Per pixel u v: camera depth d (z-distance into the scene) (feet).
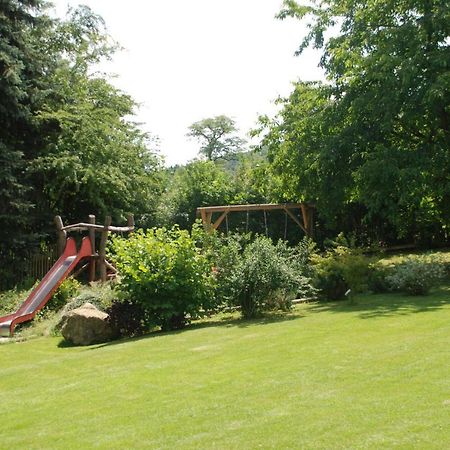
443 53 51.67
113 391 22.80
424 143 57.16
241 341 31.07
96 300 46.39
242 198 94.53
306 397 19.15
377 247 68.49
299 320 37.17
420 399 17.69
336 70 62.54
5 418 20.63
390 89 52.70
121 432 17.47
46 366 30.58
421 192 54.65
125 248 42.01
